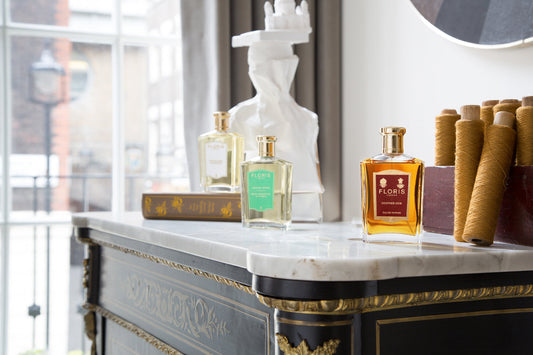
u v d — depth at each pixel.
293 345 0.70
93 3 2.33
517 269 0.76
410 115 1.59
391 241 0.83
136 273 1.26
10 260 2.33
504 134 0.81
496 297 0.80
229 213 1.20
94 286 1.50
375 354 0.73
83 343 2.52
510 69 1.26
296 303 0.68
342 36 1.93
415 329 0.76
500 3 1.23
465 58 1.39
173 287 1.09
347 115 1.90
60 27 2.29
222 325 0.92
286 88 1.26
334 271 0.66
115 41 2.32
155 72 2.43
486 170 0.80
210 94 1.87
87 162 2.48
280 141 1.25
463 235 0.81
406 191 0.82
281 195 1.05
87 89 2.40
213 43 1.85
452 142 0.96
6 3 2.21
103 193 2.50
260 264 0.71
